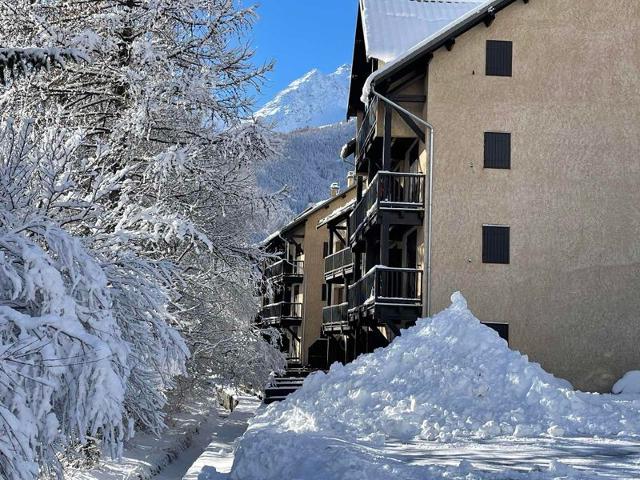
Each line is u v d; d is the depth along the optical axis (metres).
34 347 7.80
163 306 10.66
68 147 11.15
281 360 25.81
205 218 19.92
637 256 22.44
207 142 18.22
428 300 21.84
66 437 9.27
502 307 22.09
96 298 9.19
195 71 17.36
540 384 13.55
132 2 17.20
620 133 22.84
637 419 12.77
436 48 22.42
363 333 29.33
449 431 12.28
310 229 50.91
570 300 22.20
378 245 27.86
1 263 8.38
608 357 22.03
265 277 22.39
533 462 9.03
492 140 22.70
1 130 10.55
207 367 23.28
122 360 8.71
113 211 11.67
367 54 24.75
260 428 13.71
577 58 23.03
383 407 13.58
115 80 17.08
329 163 153.38
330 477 8.01
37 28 15.43
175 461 18.61
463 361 14.68
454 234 22.27
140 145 18.62
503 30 23.02
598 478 7.50
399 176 22.52
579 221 22.50
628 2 23.25
